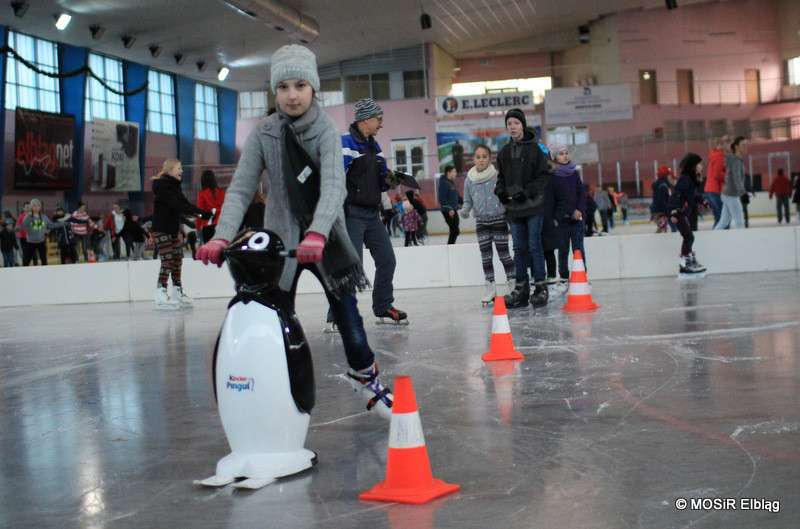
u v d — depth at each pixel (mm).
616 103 30109
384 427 2814
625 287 8039
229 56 29859
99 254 20984
